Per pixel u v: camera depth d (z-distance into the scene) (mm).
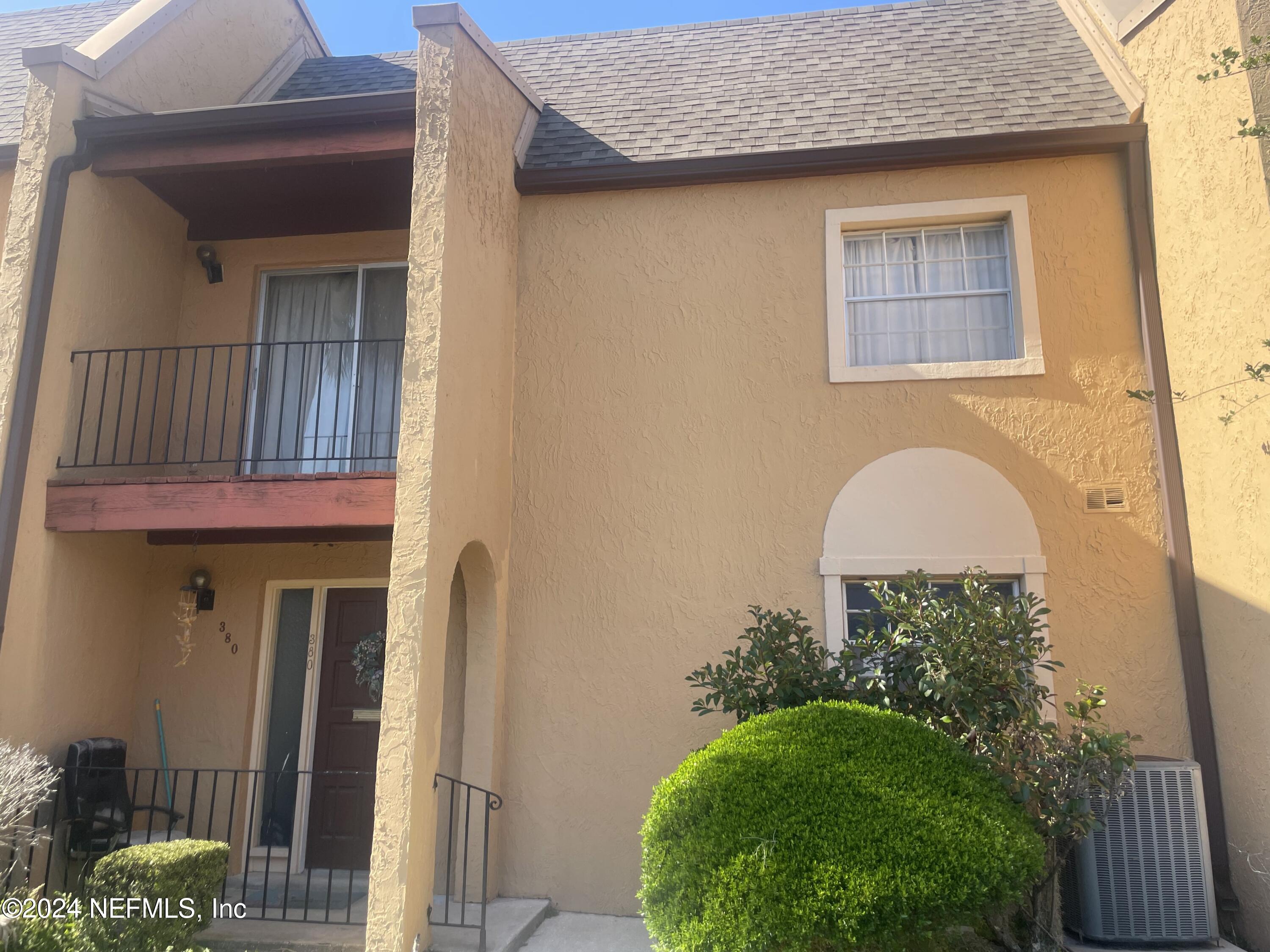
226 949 5297
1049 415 6613
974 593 5441
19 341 6344
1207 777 5879
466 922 5730
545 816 6453
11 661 6102
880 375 6820
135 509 6375
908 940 4496
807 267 7102
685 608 6637
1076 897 5480
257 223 7988
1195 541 6176
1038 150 6906
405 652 5184
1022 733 5168
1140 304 6656
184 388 7902
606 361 7129
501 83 7188
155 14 7746
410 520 5367
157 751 7230
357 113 6633
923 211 7082
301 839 7234
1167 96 6523
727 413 6918
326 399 7891
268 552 7562
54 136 6703
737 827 4539
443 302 5727
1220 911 5625
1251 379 5652
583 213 7441
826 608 6473
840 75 8242
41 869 6051
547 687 6648
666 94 8359
